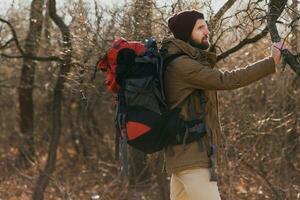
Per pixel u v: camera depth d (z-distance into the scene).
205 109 5.29
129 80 5.25
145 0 10.48
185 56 5.29
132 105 5.25
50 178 12.91
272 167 11.89
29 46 13.91
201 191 5.27
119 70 5.31
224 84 5.14
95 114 16.33
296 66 6.27
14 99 18.78
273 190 11.46
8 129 18.47
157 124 5.22
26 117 17.78
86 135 16.52
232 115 11.96
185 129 5.23
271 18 6.48
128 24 10.70
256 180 11.68
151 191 12.87
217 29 9.61
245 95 12.38
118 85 5.38
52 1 12.51
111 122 16.31
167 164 5.37
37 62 16.03
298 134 12.09
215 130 5.35
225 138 10.90
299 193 10.97
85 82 11.96
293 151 12.22
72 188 13.22
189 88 5.27
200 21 5.45
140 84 5.21
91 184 14.21
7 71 17.83
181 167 5.28
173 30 5.49
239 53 12.17
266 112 12.02
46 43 13.71
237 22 9.75
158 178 12.06
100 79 13.45
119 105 5.36
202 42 5.47
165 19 10.23
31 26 13.92
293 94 12.16
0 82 17.55
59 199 12.88
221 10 9.55
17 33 15.10
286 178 11.75
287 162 11.91
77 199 12.99
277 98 12.36
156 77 5.27
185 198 5.53
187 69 5.20
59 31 13.10
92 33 11.13
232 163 10.96
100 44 11.09
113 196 13.05
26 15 15.29
